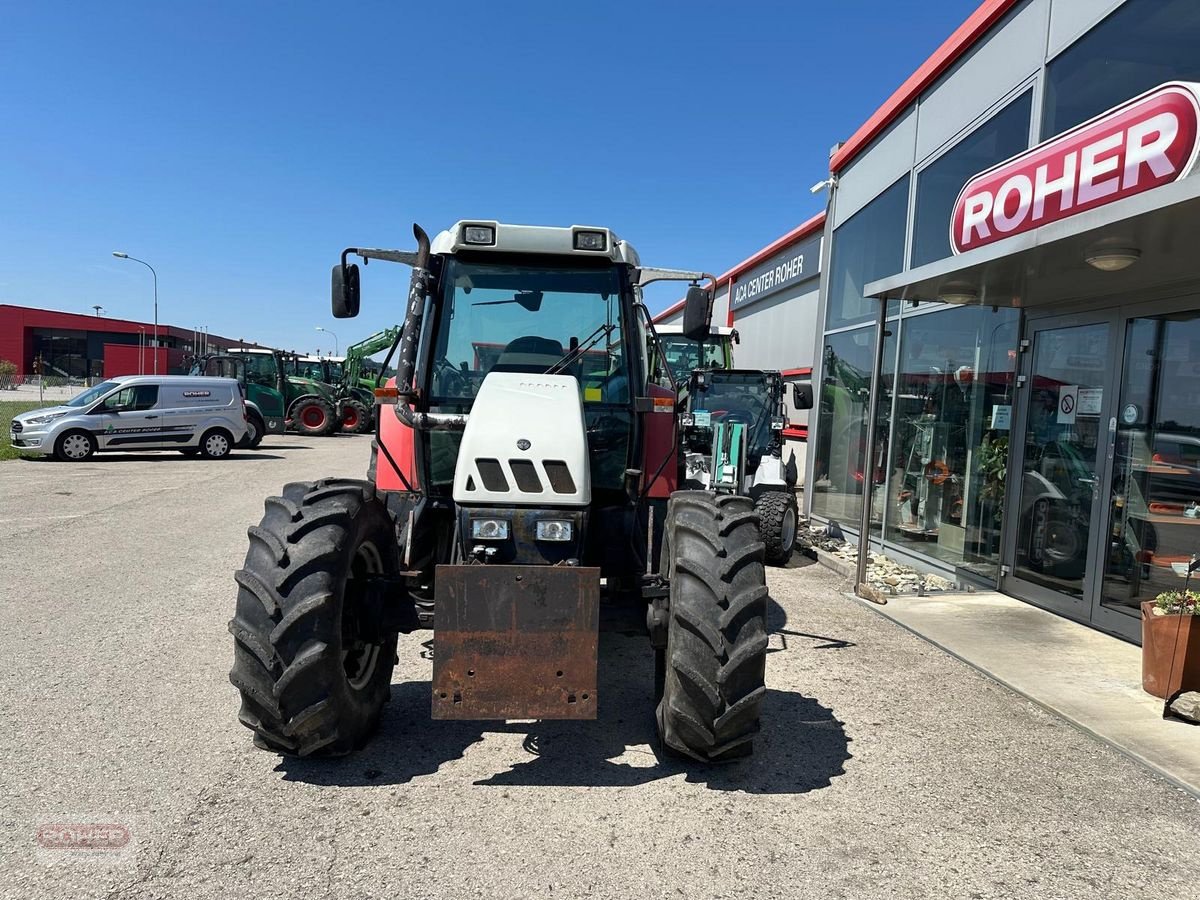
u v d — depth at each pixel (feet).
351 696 10.55
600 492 13.76
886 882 8.44
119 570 21.86
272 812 9.59
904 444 26.86
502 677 9.77
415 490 13.64
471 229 13.37
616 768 11.00
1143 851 9.18
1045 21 19.67
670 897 8.09
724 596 9.72
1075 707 13.38
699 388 33.30
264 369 75.82
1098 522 18.12
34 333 211.41
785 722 12.74
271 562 9.82
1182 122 12.23
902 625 18.40
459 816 9.60
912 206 26.66
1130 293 17.53
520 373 12.46
